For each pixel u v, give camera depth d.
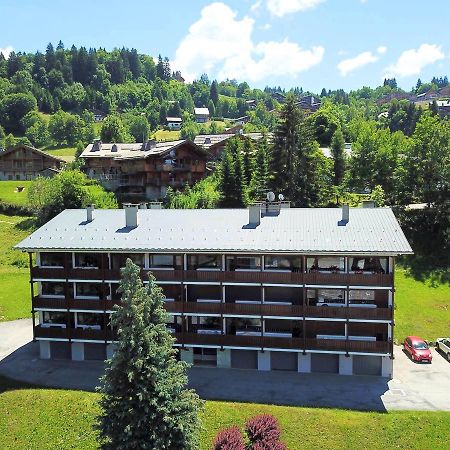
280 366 44.53
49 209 84.88
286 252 41.94
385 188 80.62
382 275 41.84
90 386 41.62
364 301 43.69
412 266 64.31
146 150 107.38
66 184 85.44
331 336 43.22
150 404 27.84
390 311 41.75
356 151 82.75
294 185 74.62
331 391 40.22
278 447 29.91
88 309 46.69
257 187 77.94
